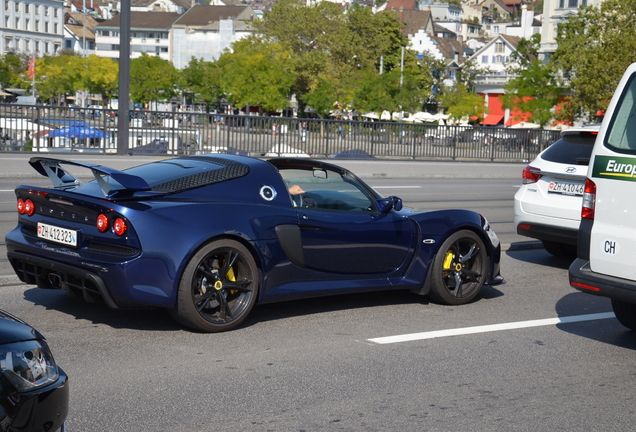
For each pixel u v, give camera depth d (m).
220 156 5.91
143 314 5.68
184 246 4.94
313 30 76.00
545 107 50.25
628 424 3.91
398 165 22.48
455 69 112.81
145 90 67.44
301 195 5.75
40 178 15.30
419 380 4.50
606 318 6.25
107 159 18.98
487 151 26.50
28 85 79.12
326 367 4.67
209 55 95.62
